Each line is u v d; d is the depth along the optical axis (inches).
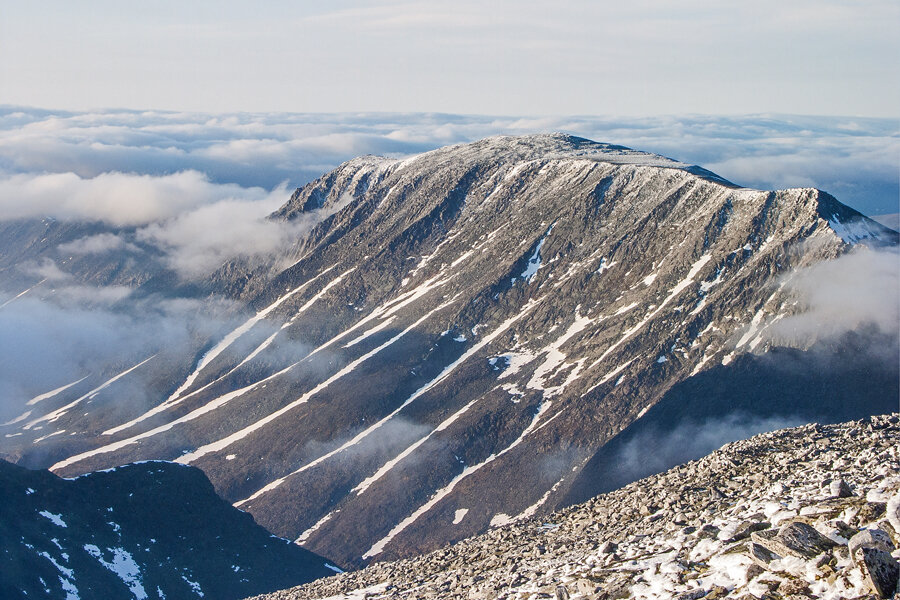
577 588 2299.5
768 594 1785.2
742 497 2871.6
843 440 3437.5
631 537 2812.5
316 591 3786.9
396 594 3206.2
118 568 6195.9
